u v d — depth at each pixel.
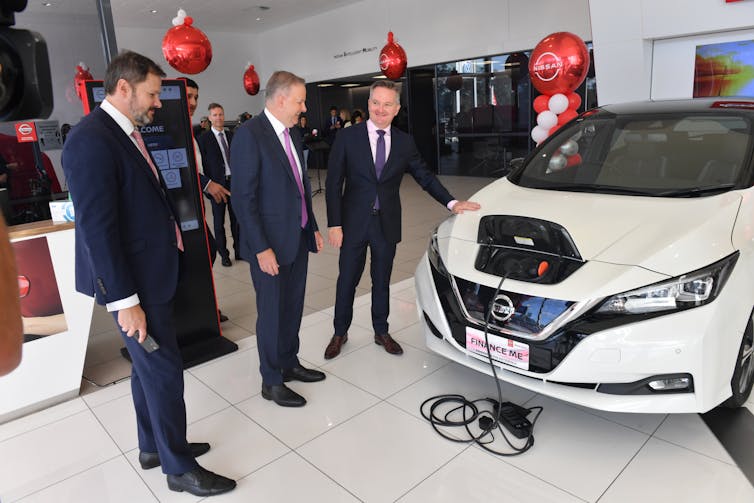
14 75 1.07
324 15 12.43
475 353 2.11
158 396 1.79
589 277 1.83
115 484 1.97
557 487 1.82
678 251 1.80
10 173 4.43
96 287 1.60
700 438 2.02
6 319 0.51
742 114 2.44
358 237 2.71
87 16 5.74
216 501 1.84
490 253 2.14
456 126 10.45
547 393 1.91
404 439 2.14
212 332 3.14
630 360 1.74
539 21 8.59
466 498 1.79
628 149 2.53
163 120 2.84
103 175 1.53
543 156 2.78
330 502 1.81
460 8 9.62
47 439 2.28
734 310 1.80
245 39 14.66
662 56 5.30
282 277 2.42
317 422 2.28
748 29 4.73
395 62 6.04
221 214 4.98
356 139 2.61
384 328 2.93
